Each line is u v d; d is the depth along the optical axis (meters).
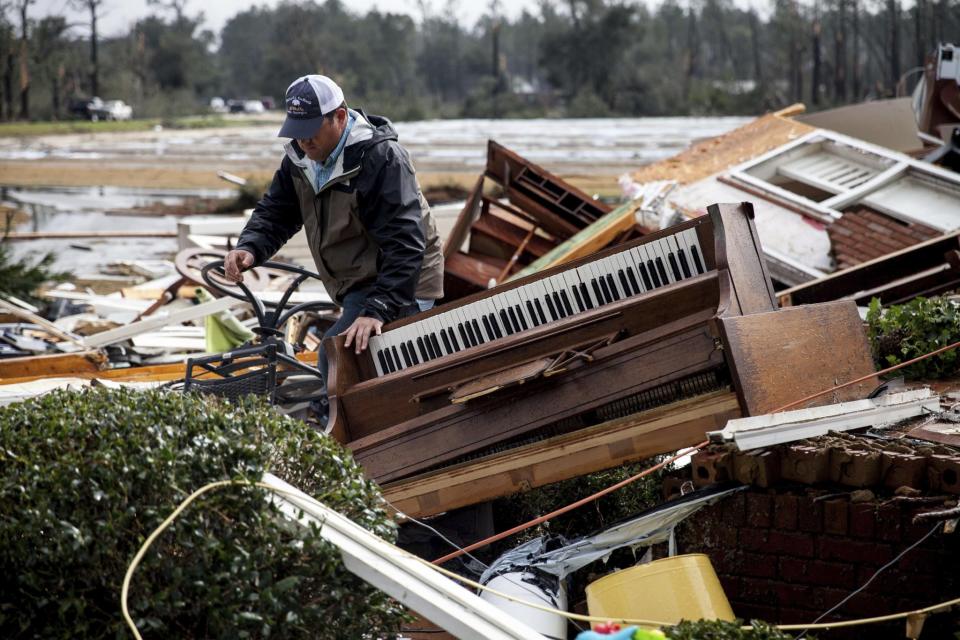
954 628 5.53
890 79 141.50
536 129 99.12
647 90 159.62
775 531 6.01
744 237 6.73
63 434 4.71
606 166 52.09
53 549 4.45
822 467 5.92
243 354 8.50
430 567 5.09
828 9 149.38
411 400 6.90
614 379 6.37
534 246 13.48
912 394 6.90
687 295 6.35
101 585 4.55
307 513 4.86
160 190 53.28
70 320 16.78
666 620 5.45
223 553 4.46
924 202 14.58
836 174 15.79
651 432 6.21
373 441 6.89
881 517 5.75
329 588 4.73
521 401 6.58
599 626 4.14
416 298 7.96
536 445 6.47
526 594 6.07
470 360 6.80
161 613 4.39
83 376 12.42
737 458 6.03
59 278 21.30
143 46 185.12
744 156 16.38
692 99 148.88
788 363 6.36
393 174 7.43
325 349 7.19
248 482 4.68
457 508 6.93
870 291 10.70
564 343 6.60
